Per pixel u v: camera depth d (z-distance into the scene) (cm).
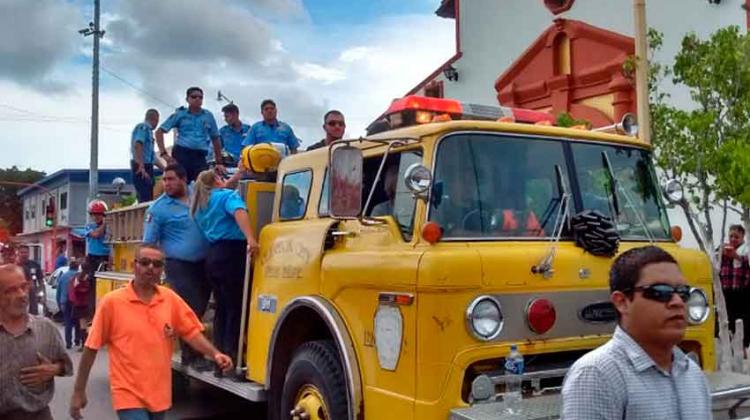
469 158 506
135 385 513
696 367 281
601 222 505
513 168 518
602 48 1380
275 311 618
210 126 1156
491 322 457
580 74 1409
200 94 1148
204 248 725
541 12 1522
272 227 649
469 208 496
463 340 453
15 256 1293
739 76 816
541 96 1498
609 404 264
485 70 1648
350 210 495
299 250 593
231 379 676
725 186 783
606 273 500
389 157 533
